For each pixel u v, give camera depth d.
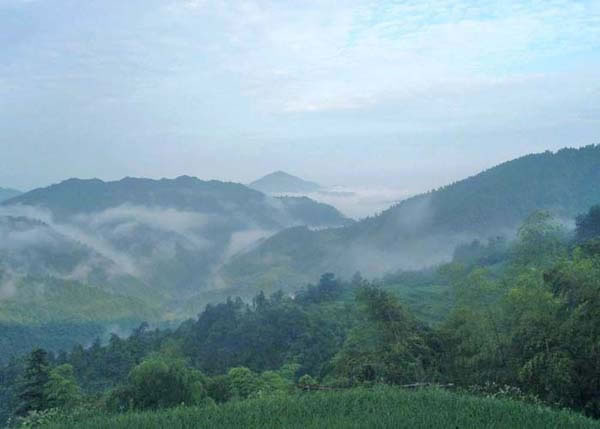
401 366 23.88
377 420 12.88
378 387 18.59
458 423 12.52
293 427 12.77
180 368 28.67
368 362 24.52
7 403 55.22
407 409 13.80
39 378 32.06
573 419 12.93
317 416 13.63
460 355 22.84
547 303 19.00
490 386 19.75
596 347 16.91
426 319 39.78
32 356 32.66
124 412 16.94
